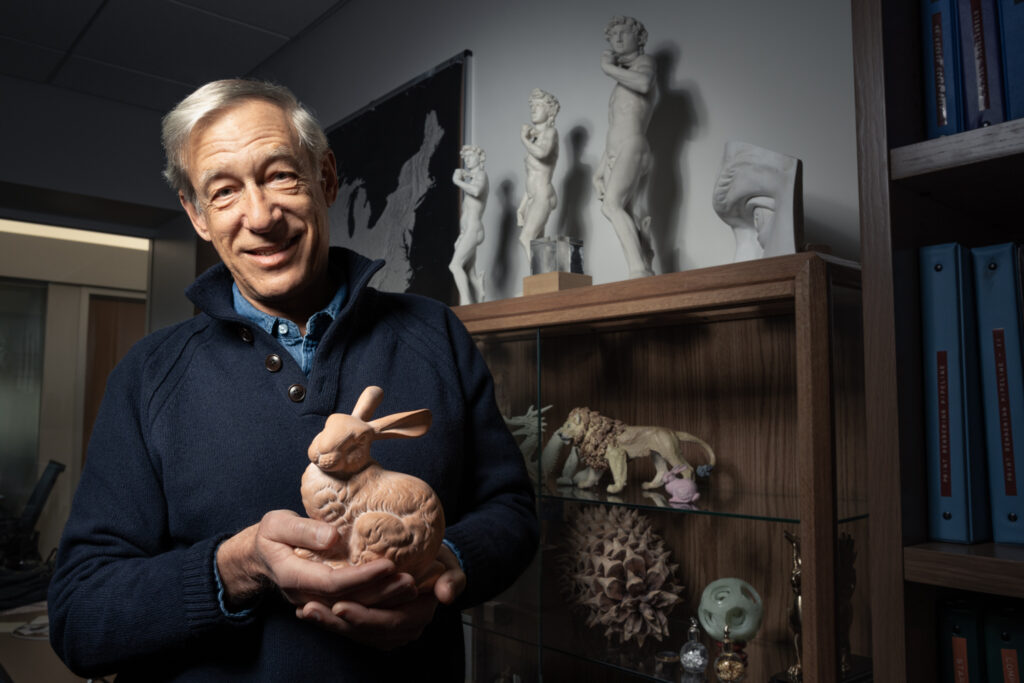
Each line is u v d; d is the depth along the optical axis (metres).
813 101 1.47
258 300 0.92
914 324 0.89
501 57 2.22
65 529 0.86
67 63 3.37
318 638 0.81
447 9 2.46
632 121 1.51
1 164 3.44
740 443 1.36
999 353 0.87
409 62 2.63
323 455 0.68
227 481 0.84
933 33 0.92
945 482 0.87
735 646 1.29
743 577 1.39
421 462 0.89
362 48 2.88
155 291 4.30
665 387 1.48
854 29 0.90
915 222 0.91
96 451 0.89
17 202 3.78
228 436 0.85
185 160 0.86
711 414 1.40
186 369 0.90
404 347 0.96
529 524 0.95
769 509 1.19
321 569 0.65
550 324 1.48
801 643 1.16
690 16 1.70
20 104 3.51
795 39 1.50
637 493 1.43
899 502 0.84
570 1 2.01
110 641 0.76
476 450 1.00
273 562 0.67
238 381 0.88
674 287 1.25
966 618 0.87
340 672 0.81
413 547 0.68
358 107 2.88
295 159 0.85
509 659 1.65
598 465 1.47
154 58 3.36
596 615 1.46
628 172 1.50
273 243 0.85
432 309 1.05
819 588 1.03
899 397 0.85
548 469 1.54
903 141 0.89
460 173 1.99
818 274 1.07
